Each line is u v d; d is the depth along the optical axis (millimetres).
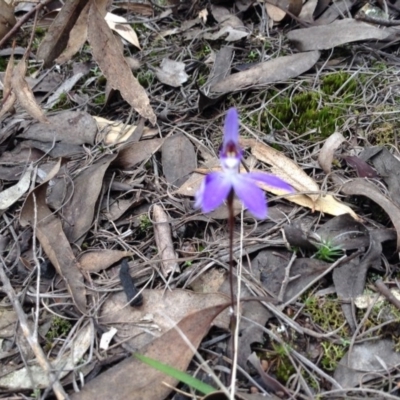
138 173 214
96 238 193
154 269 180
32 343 154
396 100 241
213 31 292
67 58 248
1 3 244
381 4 294
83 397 144
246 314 164
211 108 246
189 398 147
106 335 162
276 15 289
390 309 165
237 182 123
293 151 219
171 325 164
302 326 164
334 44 259
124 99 234
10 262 188
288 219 191
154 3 322
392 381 150
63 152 227
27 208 189
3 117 247
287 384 151
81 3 231
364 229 181
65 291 176
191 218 193
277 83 251
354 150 218
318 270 174
